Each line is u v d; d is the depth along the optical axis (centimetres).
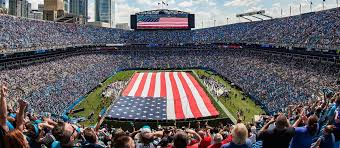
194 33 13712
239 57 11169
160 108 6103
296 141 1013
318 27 7875
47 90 6378
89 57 11194
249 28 11869
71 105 6222
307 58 8056
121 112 5778
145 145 984
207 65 11806
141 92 7681
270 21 11056
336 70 6306
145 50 13150
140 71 11556
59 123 951
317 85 5812
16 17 8388
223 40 12525
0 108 816
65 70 8488
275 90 6506
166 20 13312
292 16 9844
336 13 7769
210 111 5881
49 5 14712
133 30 13775
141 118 5419
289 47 8525
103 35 12625
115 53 12675
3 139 750
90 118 5600
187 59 12488
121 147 759
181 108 6116
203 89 8038
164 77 10019
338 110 1298
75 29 11225
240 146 875
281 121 966
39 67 7806
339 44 6369
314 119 1019
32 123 1060
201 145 1249
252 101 6725
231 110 6044
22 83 6216
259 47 10781
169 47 13238
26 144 711
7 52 6650
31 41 8112
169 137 1374
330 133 1041
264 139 974
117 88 8062
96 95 7475
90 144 939
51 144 945
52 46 8875
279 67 8162
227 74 9625
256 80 7800
